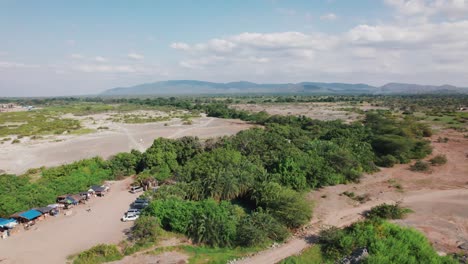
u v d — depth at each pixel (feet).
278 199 164.96
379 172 249.75
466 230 151.33
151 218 153.89
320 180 213.66
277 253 135.33
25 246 146.00
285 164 213.87
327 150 262.67
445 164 267.80
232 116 638.53
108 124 543.39
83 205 195.42
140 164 262.26
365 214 172.65
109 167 254.06
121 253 136.56
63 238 153.48
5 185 201.36
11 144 378.53
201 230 144.46
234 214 157.58
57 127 494.18
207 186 186.19
